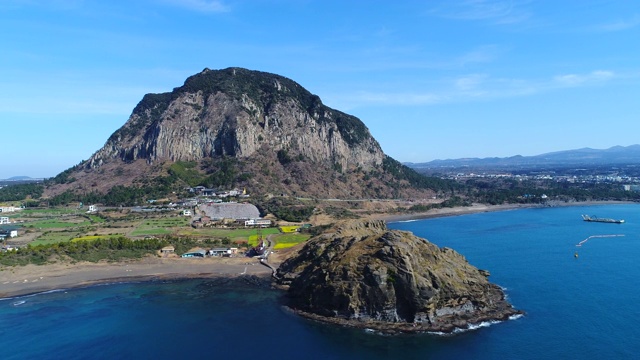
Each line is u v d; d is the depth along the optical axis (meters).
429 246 140.12
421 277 123.31
